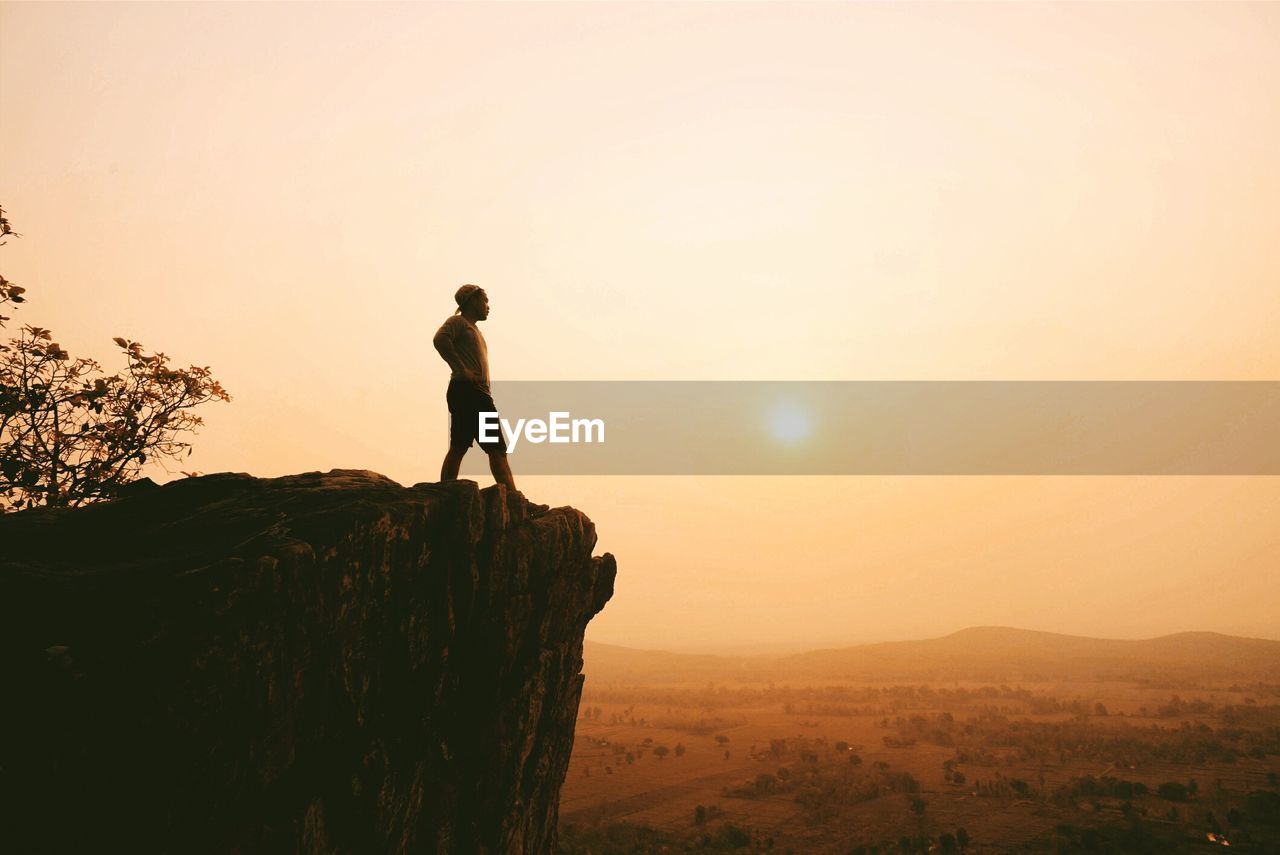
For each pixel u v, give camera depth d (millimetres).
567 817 160875
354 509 8258
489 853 9352
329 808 7484
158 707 6191
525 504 11156
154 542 7828
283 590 7090
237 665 6656
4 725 5758
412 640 8656
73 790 5836
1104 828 139625
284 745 7133
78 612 6418
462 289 12680
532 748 10438
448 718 9258
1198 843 127812
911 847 131625
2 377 17500
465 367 11961
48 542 8055
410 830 8359
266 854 6691
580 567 12336
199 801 6406
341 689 7758
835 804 170500
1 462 17297
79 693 5980
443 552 9266
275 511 8352
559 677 11305
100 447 18484
